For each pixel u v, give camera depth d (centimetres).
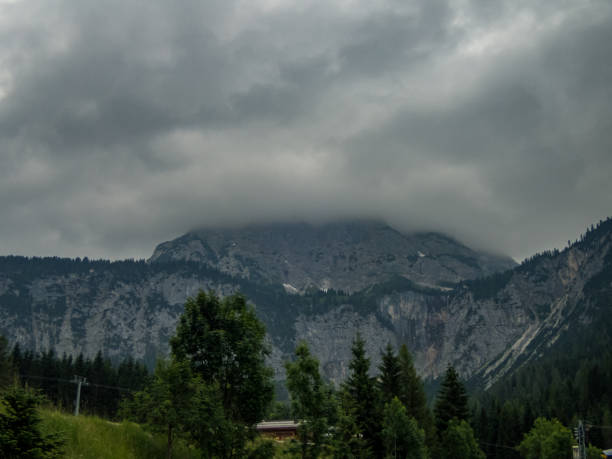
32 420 3359
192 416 4272
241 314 5016
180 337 4794
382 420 7481
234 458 4612
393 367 9531
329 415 5209
